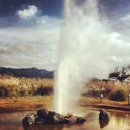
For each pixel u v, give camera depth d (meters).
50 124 11.59
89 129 10.71
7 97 19.41
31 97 19.84
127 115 14.34
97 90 20.31
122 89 20.23
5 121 12.30
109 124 11.80
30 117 11.56
